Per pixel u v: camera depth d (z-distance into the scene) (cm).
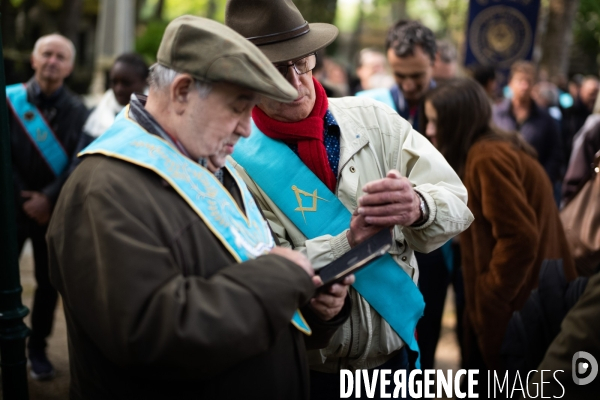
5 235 225
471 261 289
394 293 202
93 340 143
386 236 167
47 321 369
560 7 1041
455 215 192
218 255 152
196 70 146
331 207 201
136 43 1619
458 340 358
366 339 203
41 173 366
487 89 508
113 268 136
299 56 189
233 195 171
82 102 386
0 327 228
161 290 136
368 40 2906
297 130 202
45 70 362
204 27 148
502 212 271
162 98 155
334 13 1518
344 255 169
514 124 549
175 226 147
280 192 202
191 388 150
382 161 210
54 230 149
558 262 236
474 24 697
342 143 206
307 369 169
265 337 143
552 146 540
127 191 144
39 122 364
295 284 147
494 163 276
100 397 155
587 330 161
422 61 351
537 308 231
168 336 133
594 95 776
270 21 190
